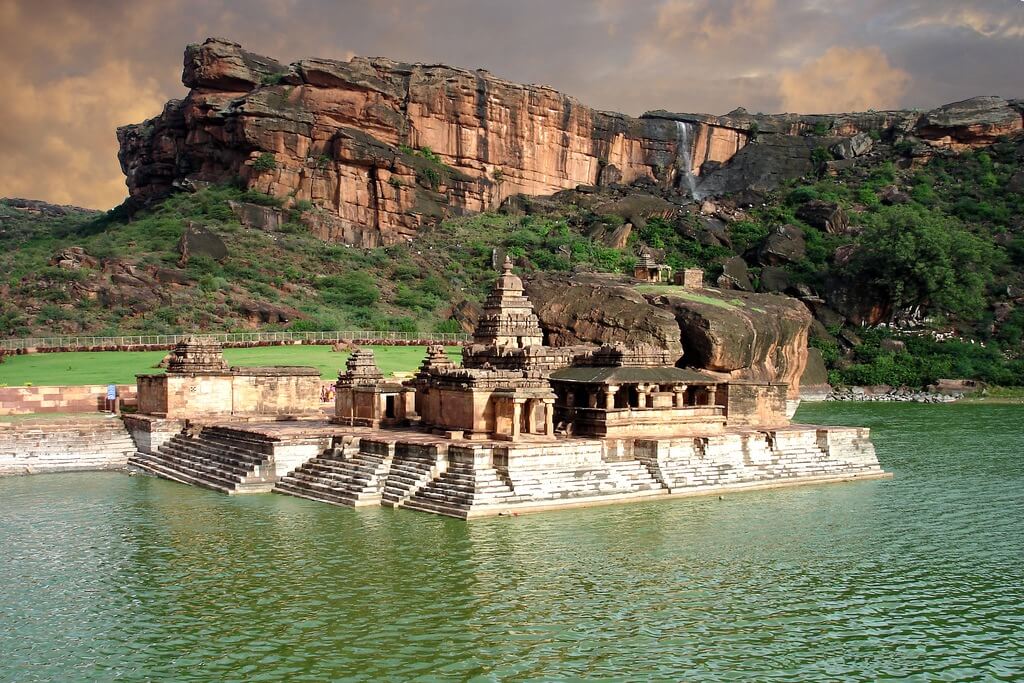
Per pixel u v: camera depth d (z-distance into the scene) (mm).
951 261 116750
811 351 106625
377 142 139375
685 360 72750
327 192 134875
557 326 75000
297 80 139375
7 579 34562
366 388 54656
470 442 45750
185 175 142375
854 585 34594
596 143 170125
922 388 105000
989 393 102125
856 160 167125
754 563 36812
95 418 60406
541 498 43562
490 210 151250
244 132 133125
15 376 68812
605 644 28891
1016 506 47312
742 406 58000
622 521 42125
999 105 168875
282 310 100688
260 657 27906
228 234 121250
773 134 178500
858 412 89500
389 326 103500
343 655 28031
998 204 145875
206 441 54938
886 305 117938
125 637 29344
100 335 87688
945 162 162750
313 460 49656
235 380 60719
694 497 47594
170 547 38219
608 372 50500
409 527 40500
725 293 80688
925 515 45094
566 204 153500
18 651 28375
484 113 154875
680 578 34812
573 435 49750
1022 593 33938
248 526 41156
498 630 29812
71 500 47031
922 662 28047
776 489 50562
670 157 175875
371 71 148250
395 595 32656
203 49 139125
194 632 29672
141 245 116312
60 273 98562
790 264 126000
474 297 119188
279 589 33250
